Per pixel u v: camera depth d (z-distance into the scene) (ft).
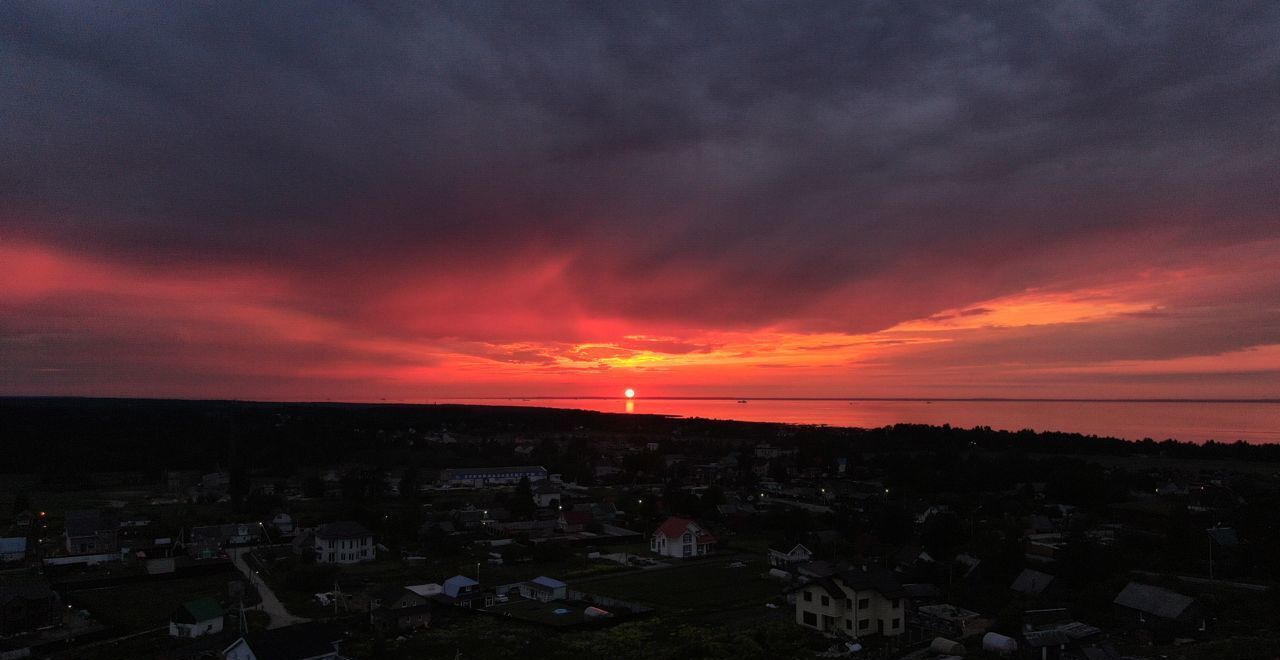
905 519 319.27
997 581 238.27
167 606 221.87
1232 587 220.23
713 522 385.70
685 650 172.76
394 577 262.47
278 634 173.37
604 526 378.73
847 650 175.73
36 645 185.16
